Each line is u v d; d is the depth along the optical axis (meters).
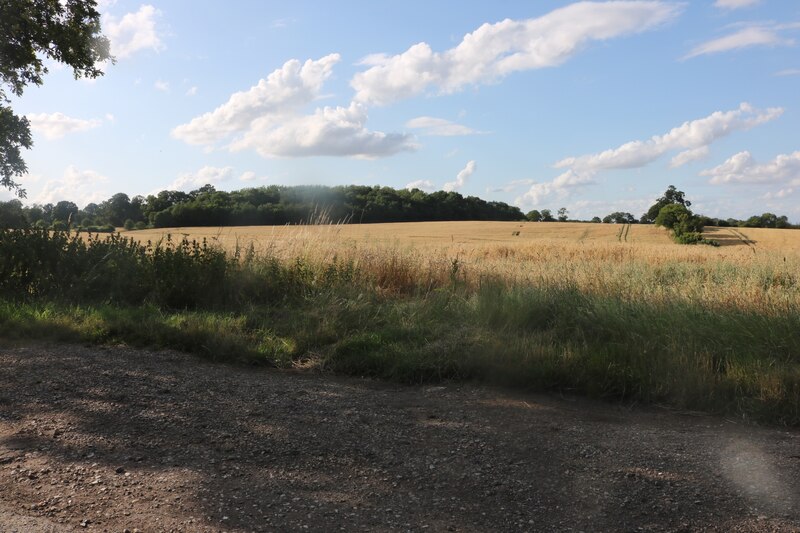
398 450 3.80
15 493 3.12
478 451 3.80
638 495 3.15
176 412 4.46
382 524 2.82
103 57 14.14
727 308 7.21
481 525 2.82
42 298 8.84
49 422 4.18
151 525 2.79
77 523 2.81
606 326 6.71
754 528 2.79
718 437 4.17
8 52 12.64
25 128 15.07
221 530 2.75
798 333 5.96
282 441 3.91
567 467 3.54
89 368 5.66
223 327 7.12
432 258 11.32
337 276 9.92
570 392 5.36
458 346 6.29
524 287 8.52
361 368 6.08
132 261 9.45
